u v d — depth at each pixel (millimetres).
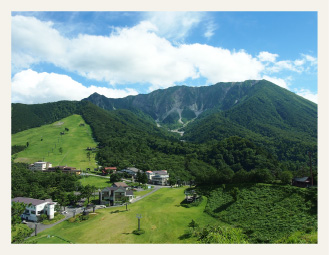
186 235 65938
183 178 169125
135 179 155625
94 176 166875
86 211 92938
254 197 84625
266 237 59625
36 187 118562
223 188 100000
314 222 60656
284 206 73750
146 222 78375
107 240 66312
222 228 64812
